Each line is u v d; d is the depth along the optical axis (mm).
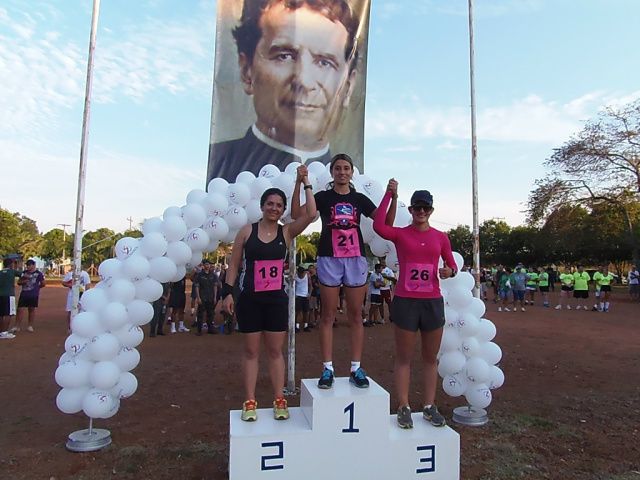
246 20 7328
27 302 11469
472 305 5305
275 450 3537
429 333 4039
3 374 7367
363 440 3695
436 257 4066
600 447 4641
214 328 12047
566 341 10562
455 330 5207
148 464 4164
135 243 4828
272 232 3953
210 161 7258
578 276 17906
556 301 22016
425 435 3838
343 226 4066
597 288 17531
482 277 26875
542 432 5043
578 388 6750
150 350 9422
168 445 4586
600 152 24500
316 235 56344
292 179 5379
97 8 6402
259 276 3801
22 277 11477
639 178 24109
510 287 17281
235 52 7320
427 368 4180
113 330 4488
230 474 3453
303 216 3961
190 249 4977
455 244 57469
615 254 33625
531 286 19469
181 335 11398
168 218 4918
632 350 9562
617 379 7266
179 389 6605
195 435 4863
